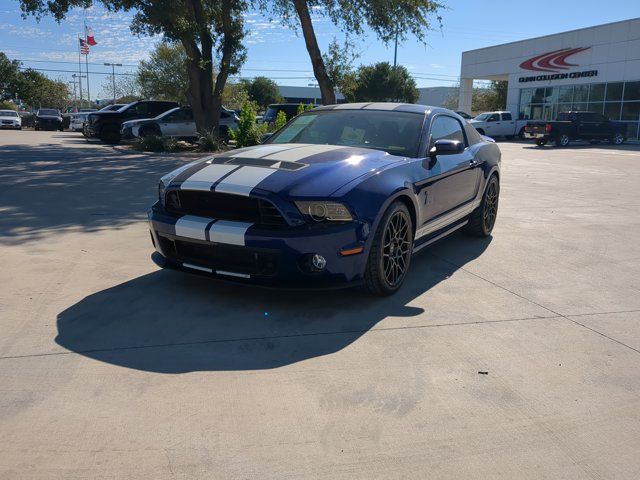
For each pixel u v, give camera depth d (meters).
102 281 4.39
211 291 4.21
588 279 4.79
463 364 3.14
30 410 2.57
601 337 3.57
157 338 3.38
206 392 2.77
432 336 3.51
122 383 2.84
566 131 25.00
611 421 2.61
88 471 2.16
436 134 5.07
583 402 2.77
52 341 3.31
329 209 3.61
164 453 2.28
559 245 5.96
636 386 2.94
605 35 29.41
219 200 3.79
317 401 2.71
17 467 2.17
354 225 3.66
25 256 5.02
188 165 4.34
